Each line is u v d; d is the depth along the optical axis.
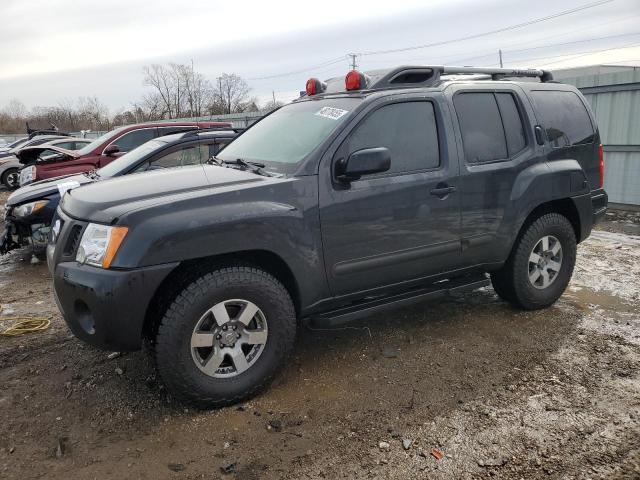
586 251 6.61
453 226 3.96
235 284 3.13
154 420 3.11
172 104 60.53
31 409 3.26
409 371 3.64
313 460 2.74
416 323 4.46
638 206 8.98
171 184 3.37
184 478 2.62
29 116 65.50
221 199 3.12
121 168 6.52
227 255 3.23
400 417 3.10
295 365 3.77
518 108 4.41
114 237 2.91
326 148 3.47
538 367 3.66
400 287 3.90
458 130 4.00
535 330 4.28
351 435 2.94
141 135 9.55
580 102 4.95
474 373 3.60
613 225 8.11
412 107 3.85
